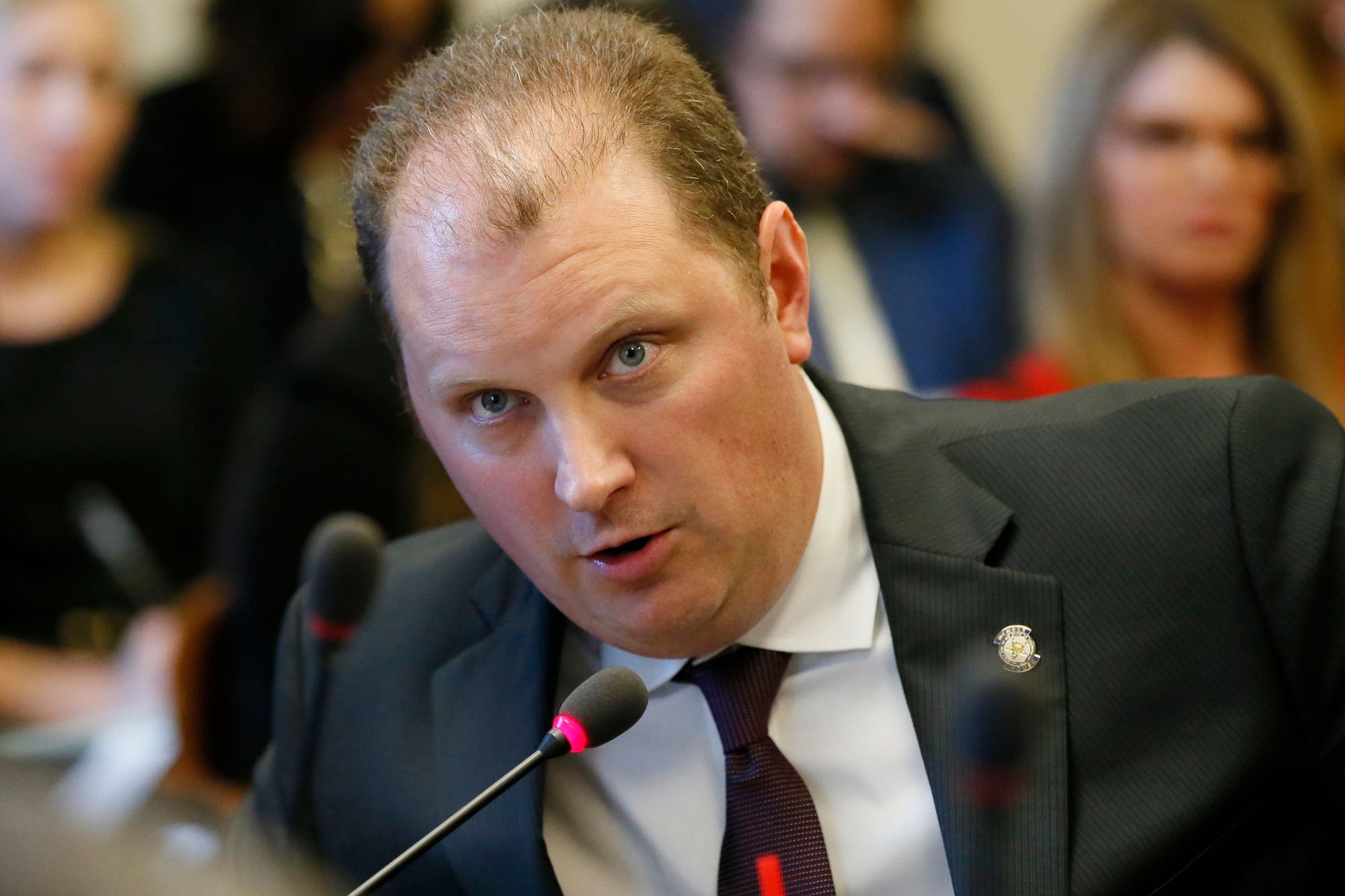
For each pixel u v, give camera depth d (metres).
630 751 5.26
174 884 2.06
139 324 11.97
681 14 11.34
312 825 5.53
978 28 12.36
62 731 9.16
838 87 11.41
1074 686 4.80
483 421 4.40
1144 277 9.66
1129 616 4.89
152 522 11.78
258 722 9.12
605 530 4.39
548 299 4.14
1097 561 4.98
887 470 5.21
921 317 11.43
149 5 12.57
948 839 4.63
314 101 12.21
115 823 2.18
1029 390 10.00
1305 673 4.82
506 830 5.11
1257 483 4.97
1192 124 9.46
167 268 12.16
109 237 12.12
